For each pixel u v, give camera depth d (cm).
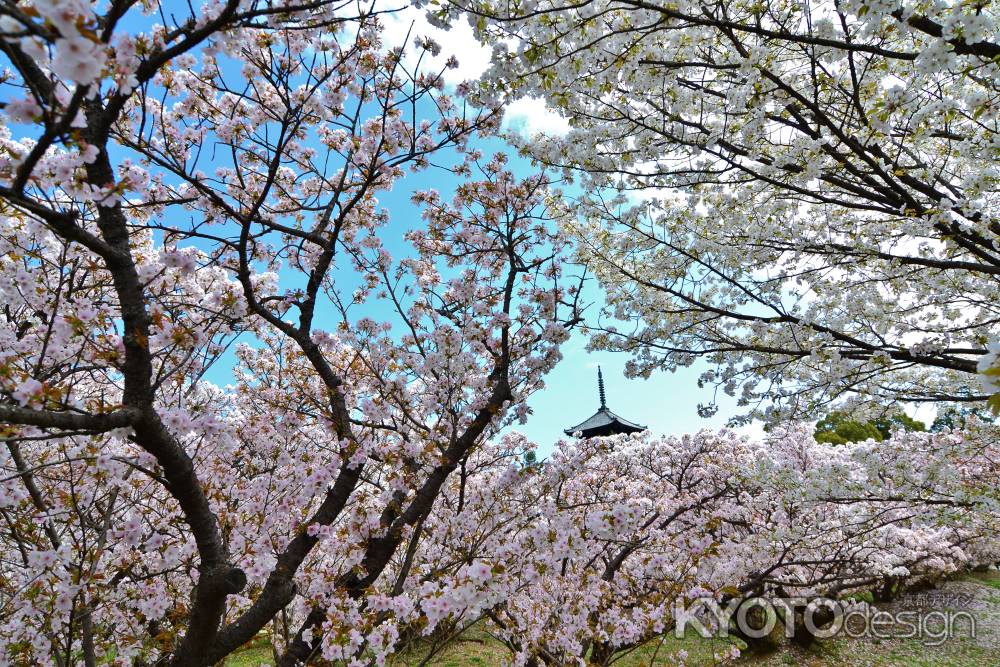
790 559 934
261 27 234
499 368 511
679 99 434
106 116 234
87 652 368
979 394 529
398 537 404
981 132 400
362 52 383
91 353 355
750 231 556
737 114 411
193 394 467
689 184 484
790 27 402
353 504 511
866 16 300
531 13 304
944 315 600
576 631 482
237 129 358
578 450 923
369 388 542
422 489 426
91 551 382
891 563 1098
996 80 339
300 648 363
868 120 374
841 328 542
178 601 418
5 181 284
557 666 460
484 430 534
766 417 589
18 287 366
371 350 518
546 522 405
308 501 452
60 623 358
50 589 346
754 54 363
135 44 213
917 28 304
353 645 308
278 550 432
